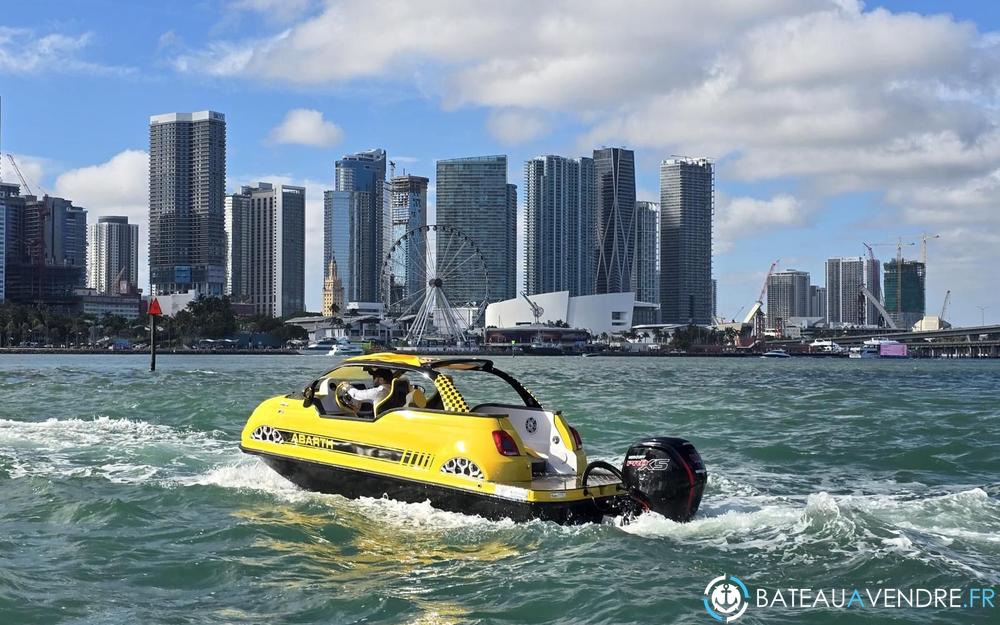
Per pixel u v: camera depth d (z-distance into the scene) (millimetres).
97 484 12656
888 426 21844
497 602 7637
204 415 22562
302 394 12641
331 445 11867
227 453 15820
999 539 9602
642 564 8648
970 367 148625
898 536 9344
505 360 192500
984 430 20797
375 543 9508
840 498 12047
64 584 8133
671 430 20703
